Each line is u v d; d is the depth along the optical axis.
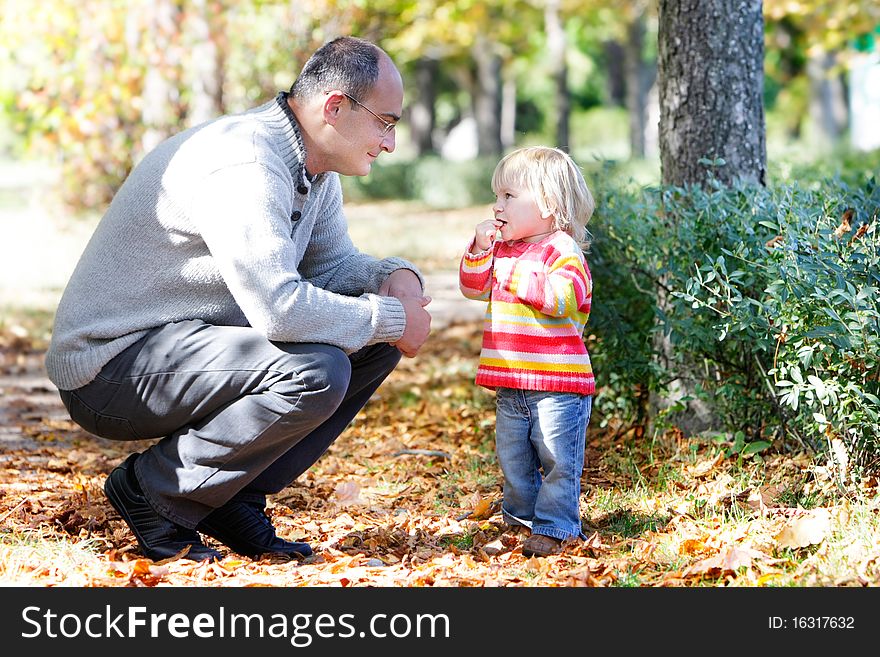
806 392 4.61
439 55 39.66
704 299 5.21
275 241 3.95
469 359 9.63
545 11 32.78
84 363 4.11
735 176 5.99
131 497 4.21
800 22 24.53
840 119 37.00
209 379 4.00
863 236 4.63
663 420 5.78
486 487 5.58
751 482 4.97
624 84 59.09
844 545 4.08
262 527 4.37
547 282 4.27
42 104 16.70
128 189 4.17
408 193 30.34
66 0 16.11
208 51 15.77
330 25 17.64
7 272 14.68
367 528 4.87
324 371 3.96
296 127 4.21
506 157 4.51
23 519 4.82
